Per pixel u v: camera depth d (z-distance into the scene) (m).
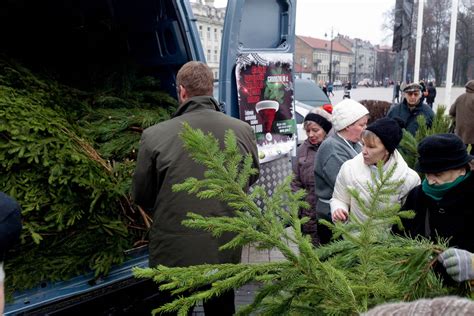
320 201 3.12
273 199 1.58
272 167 3.86
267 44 3.90
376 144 2.48
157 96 3.91
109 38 4.23
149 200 2.54
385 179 1.44
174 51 3.86
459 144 1.94
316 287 1.21
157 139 2.40
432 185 2.01
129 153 3.15
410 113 5.36
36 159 2.40
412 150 2.96
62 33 4.12
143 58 4.16
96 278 2.52
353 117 3.06
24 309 2.32
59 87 3.55
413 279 1.32
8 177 2.36
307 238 1.35
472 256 1.35
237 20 3.55
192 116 2.46
